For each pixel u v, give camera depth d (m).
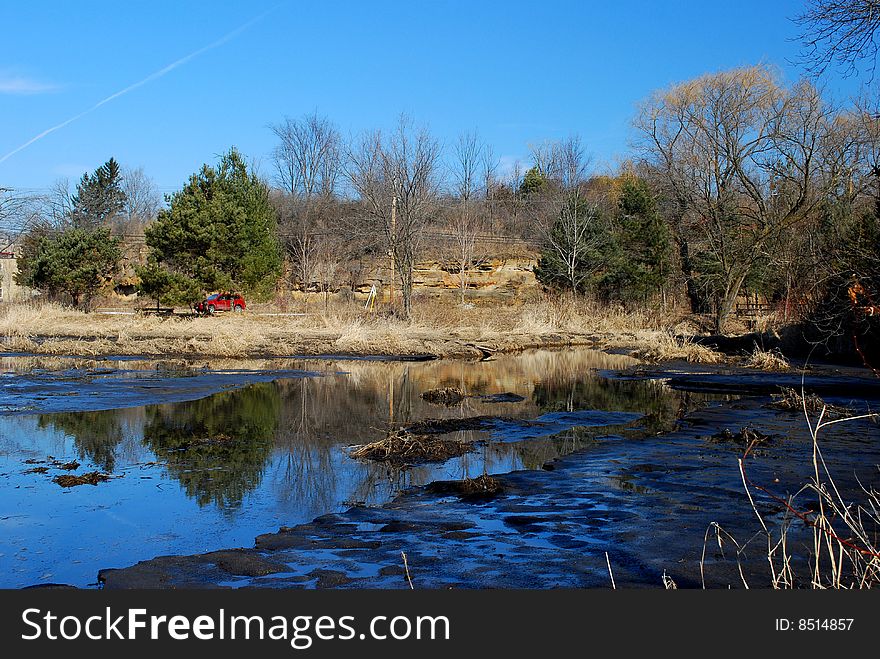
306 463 9.43
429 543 6.11
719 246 36.50
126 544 6.26
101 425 12.07
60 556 5.96
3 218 48.56
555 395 16.22
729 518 6.71
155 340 27.72
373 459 9.67
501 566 5.53
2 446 10.34
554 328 35.44
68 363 21.81
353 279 48.47
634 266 41.78
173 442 10.76
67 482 8.34
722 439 10.65
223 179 40.88
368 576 5.34
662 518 6.76
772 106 34.16
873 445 10.08
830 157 32.12
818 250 21.11
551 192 54.59
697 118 35.47
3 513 7.16
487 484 7.90
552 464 9.16
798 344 24.30
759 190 36.53
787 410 13.36
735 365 22.41
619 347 30.28
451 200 58.53
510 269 50.12
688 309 43.47
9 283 55.88
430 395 15.41
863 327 18.61
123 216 76.31
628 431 11.74
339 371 20.98
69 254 42.69
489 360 25.12
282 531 6.52
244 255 39.50
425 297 44.97
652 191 44.31
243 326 32.47
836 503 7.07
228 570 5.48
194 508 7.38
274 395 15.85
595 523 6.64
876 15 13.12
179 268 38.75
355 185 43.09
